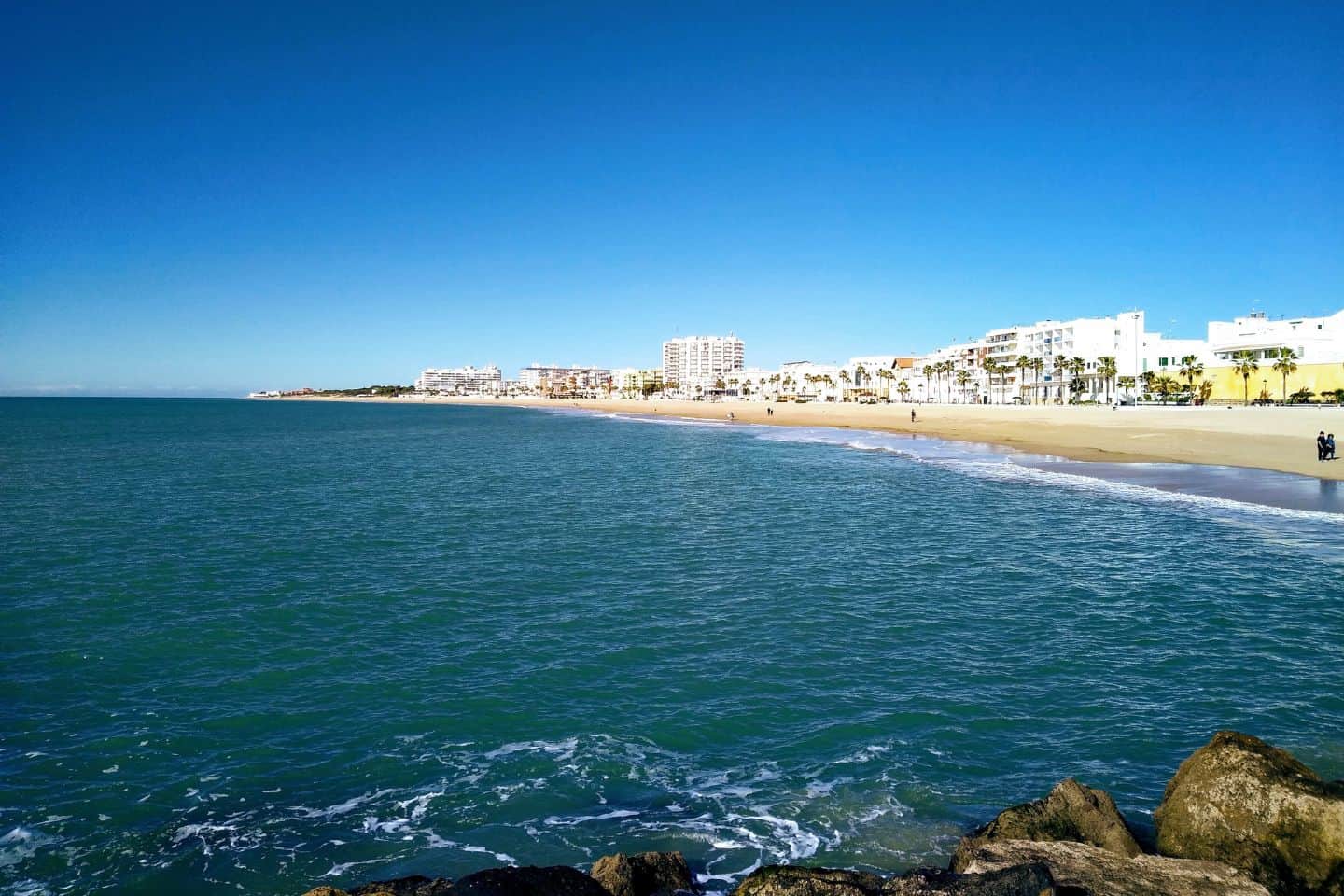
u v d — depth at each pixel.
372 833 11.54
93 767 13.33
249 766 13.38
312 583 24.52
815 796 12.22
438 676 17.06
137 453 75.50
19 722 14.91
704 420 151.25
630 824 11.62
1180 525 32.03
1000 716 14.80
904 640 18.94
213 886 10.41
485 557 28.17
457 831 11.55
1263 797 9.56
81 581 24.66
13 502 41.50
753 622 20.52
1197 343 144.25
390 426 137.88
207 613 21.41
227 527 34.03
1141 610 20.95
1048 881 8.55
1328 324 123.50
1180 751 13.31
